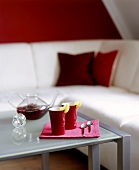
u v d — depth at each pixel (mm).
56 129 1674
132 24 3939
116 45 3479
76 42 3684
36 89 3275
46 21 3871
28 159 2773
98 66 3381
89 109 2490
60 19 3932
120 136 1686
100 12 4086
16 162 2719
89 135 1655
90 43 3705
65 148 1573
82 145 1603
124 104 2516
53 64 3518
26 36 3811
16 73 3342
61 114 1662
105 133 1727
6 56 3340
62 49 3590
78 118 2000
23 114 1986
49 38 3914
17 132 1801
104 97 2785
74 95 2926
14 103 2740
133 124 2080
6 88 3285
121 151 1699
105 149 2240
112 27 4176
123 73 3246
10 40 3758
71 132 1716
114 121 2197
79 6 3990
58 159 2752
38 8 3816
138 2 3465
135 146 2004
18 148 1557
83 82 3414
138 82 2986
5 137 1726
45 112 2037
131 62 3184
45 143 1604
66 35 3986
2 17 3688
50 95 2975
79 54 3514
